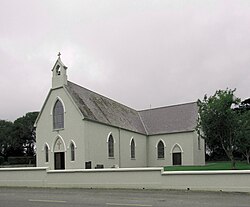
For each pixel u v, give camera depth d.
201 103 31.30
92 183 18.98
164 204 12.14
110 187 18.45
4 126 89.44
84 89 43.88
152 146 53.78
